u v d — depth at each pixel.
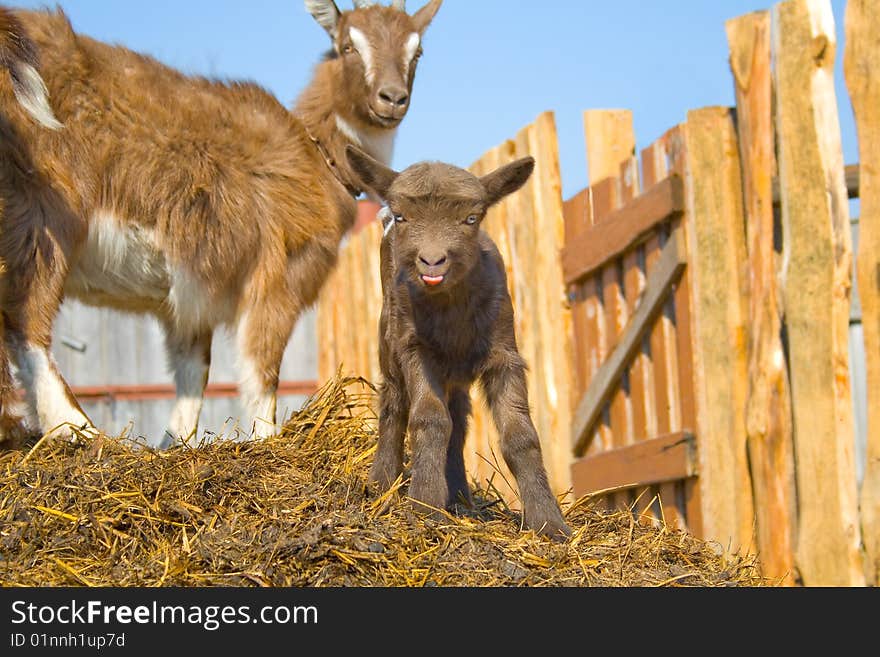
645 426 6.62
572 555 3.95
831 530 4.90
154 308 6.89
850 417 4.91
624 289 6.92
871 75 4.76
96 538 3.96
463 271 4.05
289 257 6.93
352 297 11.77
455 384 4.42
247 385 6.75
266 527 3.98
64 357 14.84
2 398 5.18
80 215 5.93
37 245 5.71
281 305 6.82
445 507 4.23
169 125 6.38
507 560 3.84
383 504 4.20
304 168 7.02
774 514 5.23
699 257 5.86
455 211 4.05
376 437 5.36
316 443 5.25
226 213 6.59
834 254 4.95
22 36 5.55
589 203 7.13
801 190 5.07
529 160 4.48
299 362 15.34
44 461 4.71
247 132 6.75
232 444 5.01
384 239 4.90
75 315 14.89
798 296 5.08
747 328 5.63
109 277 6.41
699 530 5.95
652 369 6.57
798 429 5.07
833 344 4.93
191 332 6.89
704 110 5.86
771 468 5.25
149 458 4.57
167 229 6.38
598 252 6.89
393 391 4.71
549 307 7.57
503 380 4.32
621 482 6.64
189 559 3.76
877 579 4.71
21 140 5.67
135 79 6.32
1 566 3.76
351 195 7.44
